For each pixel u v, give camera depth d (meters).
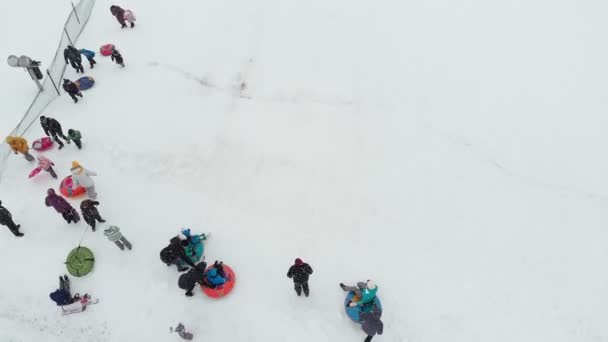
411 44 18.16
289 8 19.80
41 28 19.34
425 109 15.91
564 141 14.81
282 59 17.67
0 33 19.06
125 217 12.80
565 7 19.53
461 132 15.23
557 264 12.26
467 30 18.69
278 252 12.32
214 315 11.02
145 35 18.52
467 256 12.44
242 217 13.03
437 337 10.94
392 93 16.42
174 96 16.19
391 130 15.31
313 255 12.30
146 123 15.20
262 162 14.30
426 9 19.70
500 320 11.27
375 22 19.12
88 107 15.65
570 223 13.02
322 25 19.00
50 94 15.76
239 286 11.57
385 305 11.41
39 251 11.94
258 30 18.80
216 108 15.87
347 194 13.65
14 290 11.23
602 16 19.00
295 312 11.17
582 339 10.99
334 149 14.74
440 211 13.33
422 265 12.24
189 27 18.88
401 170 14.28
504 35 18.41
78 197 12.88
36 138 14.64
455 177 14.12
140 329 10.74
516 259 12.38
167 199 13.33
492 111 15.75
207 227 12.75
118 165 14.03
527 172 14.17
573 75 16.70
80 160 14.05
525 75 16.81
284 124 15.42
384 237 12.78
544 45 17.91
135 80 16.66
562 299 11.62
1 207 11.22
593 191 13.66
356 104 16.08
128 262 11.81
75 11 18.09
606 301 11.58
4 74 17.20
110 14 19.62
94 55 16.89
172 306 11.11
